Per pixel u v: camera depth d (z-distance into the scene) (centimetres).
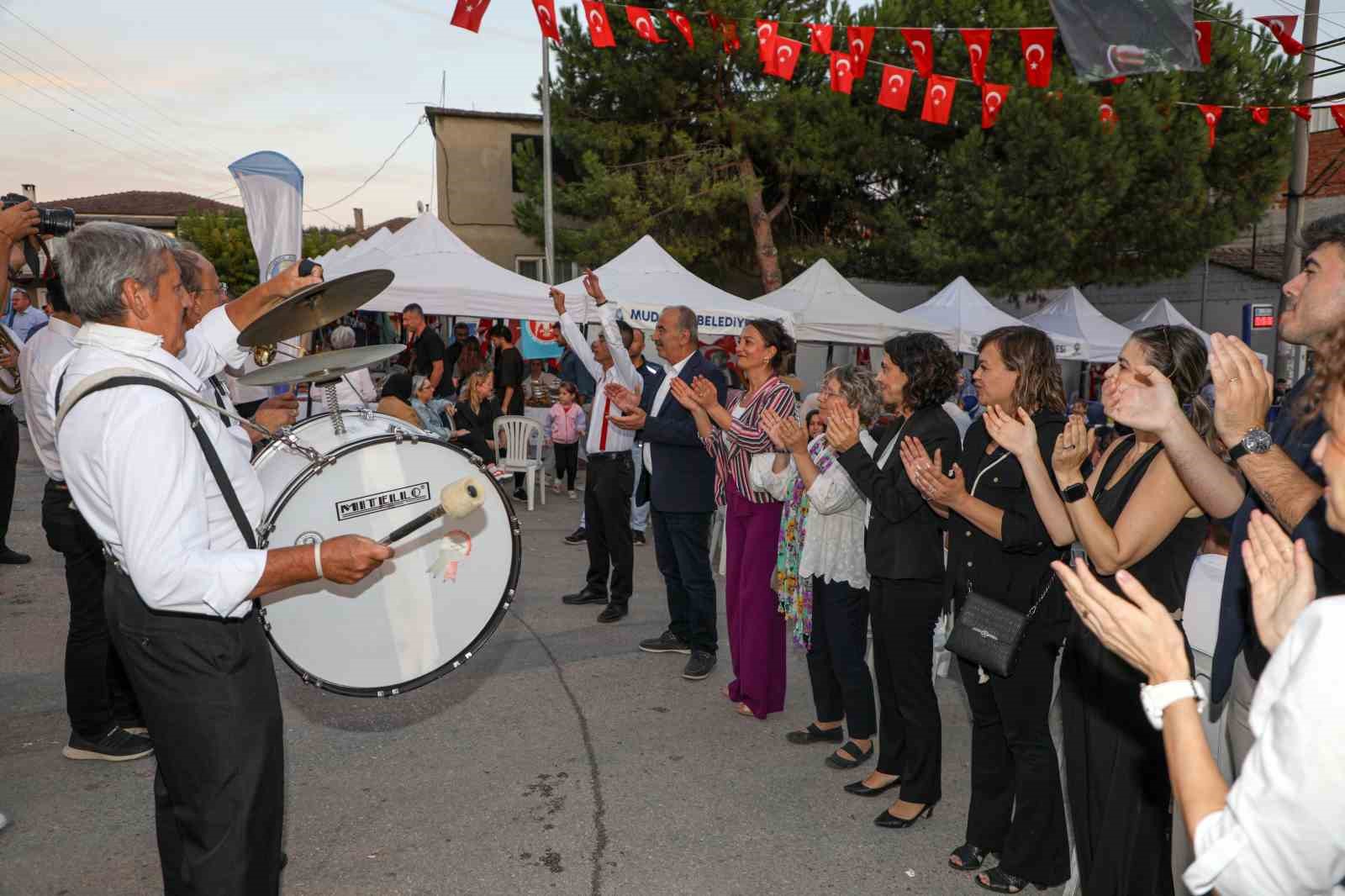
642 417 482
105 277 204
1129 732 245
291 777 383
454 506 231
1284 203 1964
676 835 342
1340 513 128
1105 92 1480
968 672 312
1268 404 196
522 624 594
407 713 451
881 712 371
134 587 212
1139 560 243
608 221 1633
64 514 364
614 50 1612
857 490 372
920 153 1603
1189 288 2017
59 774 376
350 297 244
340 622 247
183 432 203
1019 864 302
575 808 361
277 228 688
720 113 1606
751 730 439
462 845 333
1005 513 282
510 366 1152
